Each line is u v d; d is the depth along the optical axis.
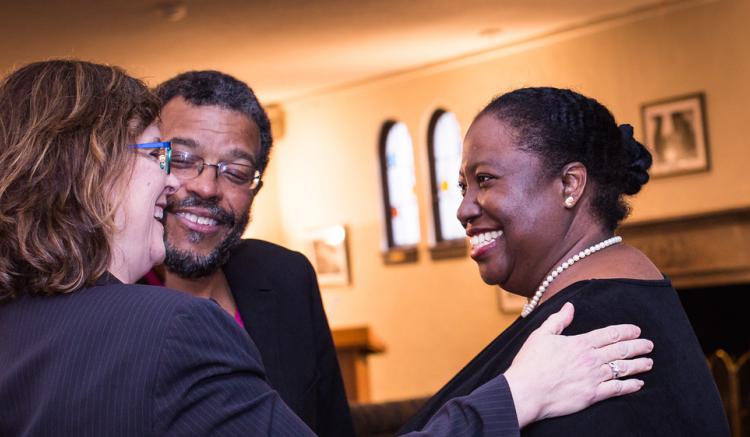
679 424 1.56
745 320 8.04
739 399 7.95
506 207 1.72
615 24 8.54
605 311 1.63
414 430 1.80
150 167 1.61
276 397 1.53
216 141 2.35
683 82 8.17
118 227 1.56
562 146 1.71
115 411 1.42
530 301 1.80
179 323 1.46
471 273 9.93
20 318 1.52
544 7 8.09
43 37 7.84
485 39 9.09
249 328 2.54
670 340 1.63
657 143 8.32
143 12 7.38
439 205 10.31
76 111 1.52
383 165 10.85
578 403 1.55
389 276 10.77
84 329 1.47
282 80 10.45
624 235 8.40
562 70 8.95
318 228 11.51
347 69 10.13
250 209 2.49
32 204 1.48
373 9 7.78
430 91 10.16
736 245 7.81
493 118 1.75
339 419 2.69
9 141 1.51
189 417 1.44
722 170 7.97
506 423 1.54
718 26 7.94
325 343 2.69
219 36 8.27
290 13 7.73
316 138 11.49
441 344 10.25
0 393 1.49
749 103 7.81
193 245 2.37
